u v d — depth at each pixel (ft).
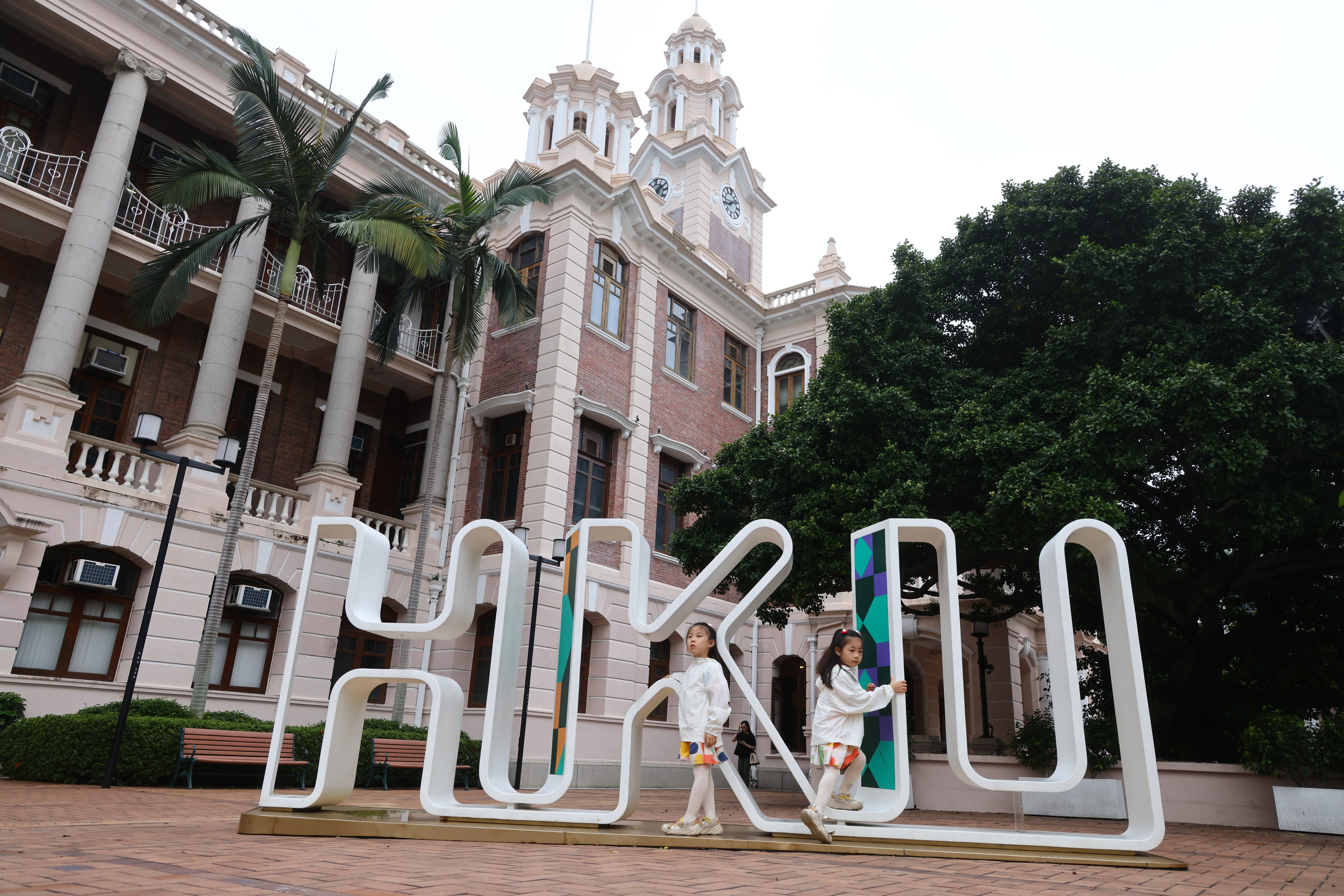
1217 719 45.06
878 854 19.19
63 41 52.95
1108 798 37.70
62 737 35.09
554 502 59.11
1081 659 57.67
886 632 22.36
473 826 19.65
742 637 72.54
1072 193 43.42
